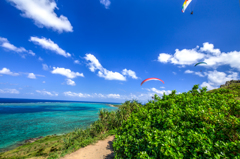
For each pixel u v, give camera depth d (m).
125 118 15.90
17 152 13.86
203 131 4.06
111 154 9.21
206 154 3.31
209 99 6.79
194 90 8.53
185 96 7.90
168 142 3.76
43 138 19.84
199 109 5.24
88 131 14.20
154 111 6.71
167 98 8.12
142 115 7.02
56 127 28.31
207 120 4.57
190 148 3.75
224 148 3.25
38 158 10.89
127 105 17.89
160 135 4.32
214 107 5.67
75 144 11.36
